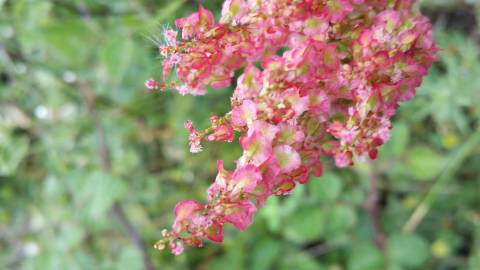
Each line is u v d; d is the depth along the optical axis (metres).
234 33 0.11
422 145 0.27
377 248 0.26
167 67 0.11
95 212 0.26
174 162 0.31
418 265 0.26
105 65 0.20
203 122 0.26
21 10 0.22
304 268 0.28
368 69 0.10
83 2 0.21
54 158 0.29
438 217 0.28
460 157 0.24
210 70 0.11
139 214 0.31
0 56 0.26
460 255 0.29
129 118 0.29
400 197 0.30
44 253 0.30
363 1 0.11
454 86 0.23
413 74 0.11
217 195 0.10
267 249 0.28
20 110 0.29
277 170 0.10
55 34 0.22
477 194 0.27
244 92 0.10
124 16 0.20
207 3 0.18
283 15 0.10
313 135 0.11
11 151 0.28
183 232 0.10
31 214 0.32
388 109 0.11
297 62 0.10
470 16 0.28
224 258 0.29
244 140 0.10
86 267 0.29
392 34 0.11
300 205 0.25
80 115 0.29
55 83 0.28
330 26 0.11
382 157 0.24
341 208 0.25
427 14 0.27
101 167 0.28
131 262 0.28
